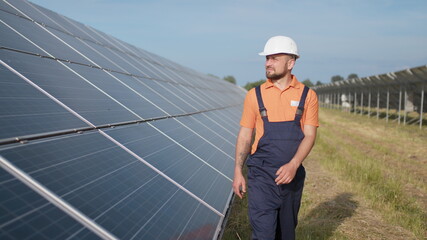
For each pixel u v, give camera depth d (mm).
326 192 7855
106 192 2557
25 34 5258
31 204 1973
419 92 25344
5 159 2197
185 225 2912
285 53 3322
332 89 51625
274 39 3398
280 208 3441
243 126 3588
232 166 5793
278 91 3400
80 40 7930
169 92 8656
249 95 3539
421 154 13797
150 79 8844
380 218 6395
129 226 2373
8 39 4527
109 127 3834
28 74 3812
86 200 2318
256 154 3451
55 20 8188
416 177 9781
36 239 1762
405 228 5969
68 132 3092
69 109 3568
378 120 30656
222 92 20766
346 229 5785
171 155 4219
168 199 3109
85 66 5836
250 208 3398
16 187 2027
